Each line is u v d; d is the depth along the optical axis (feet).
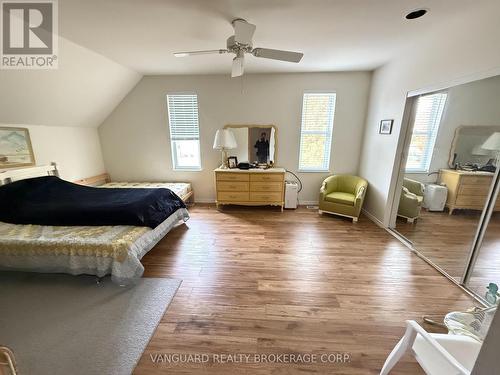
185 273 7.51
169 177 15.02
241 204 13.51
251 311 5.91
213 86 13.34
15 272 7.33
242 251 8.95
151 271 7.62
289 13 6.55
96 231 7.10
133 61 10.62
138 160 14.87
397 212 10.91
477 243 6.60
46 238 6.63
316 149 14.05
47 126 10.87
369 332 5.32
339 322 5.59
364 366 4.55
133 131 14.33
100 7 6.15
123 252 6.47
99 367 4.42
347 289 6.76
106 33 7.72
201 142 14.33
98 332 5.20
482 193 6.54
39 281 6.97
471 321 4.50
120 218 7.47
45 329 5.26
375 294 6.56
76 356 4.63
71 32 7.57
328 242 9.70
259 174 12.91
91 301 6.16
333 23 7.16
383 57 10.23
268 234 10.48
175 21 6.97
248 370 4.45
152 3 5.99
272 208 14.12
